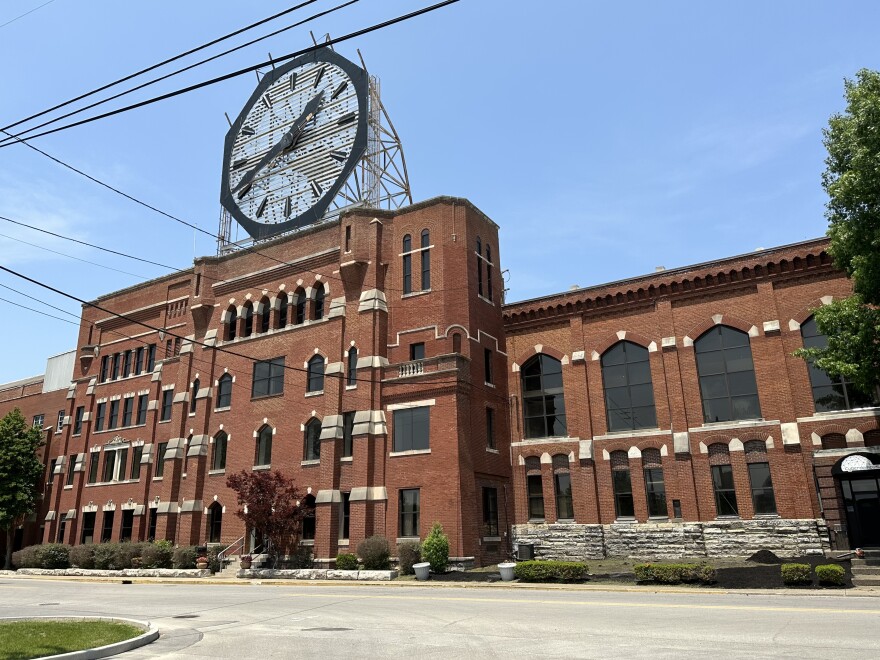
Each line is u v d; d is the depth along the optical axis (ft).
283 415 122.42
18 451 160.15
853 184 69.41
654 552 101.24
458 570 94.53
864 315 72.69
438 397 104.27
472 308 114.52
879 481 87.66
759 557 88.22
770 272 102.83
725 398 103.04
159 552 123.34
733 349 104.22
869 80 70.59
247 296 136.77
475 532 100.42
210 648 41.73
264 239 142.82
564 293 119.24
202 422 133.08
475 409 109.09
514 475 116.47
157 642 44.70
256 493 107.86
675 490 102.73
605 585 75.97
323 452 111.45
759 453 98.43
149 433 144.87
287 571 102.12
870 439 91.35
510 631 45.27
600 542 105.40
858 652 34.22
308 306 125.90
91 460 157.58
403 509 103.09
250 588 90.48
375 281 117.91
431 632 45.93
